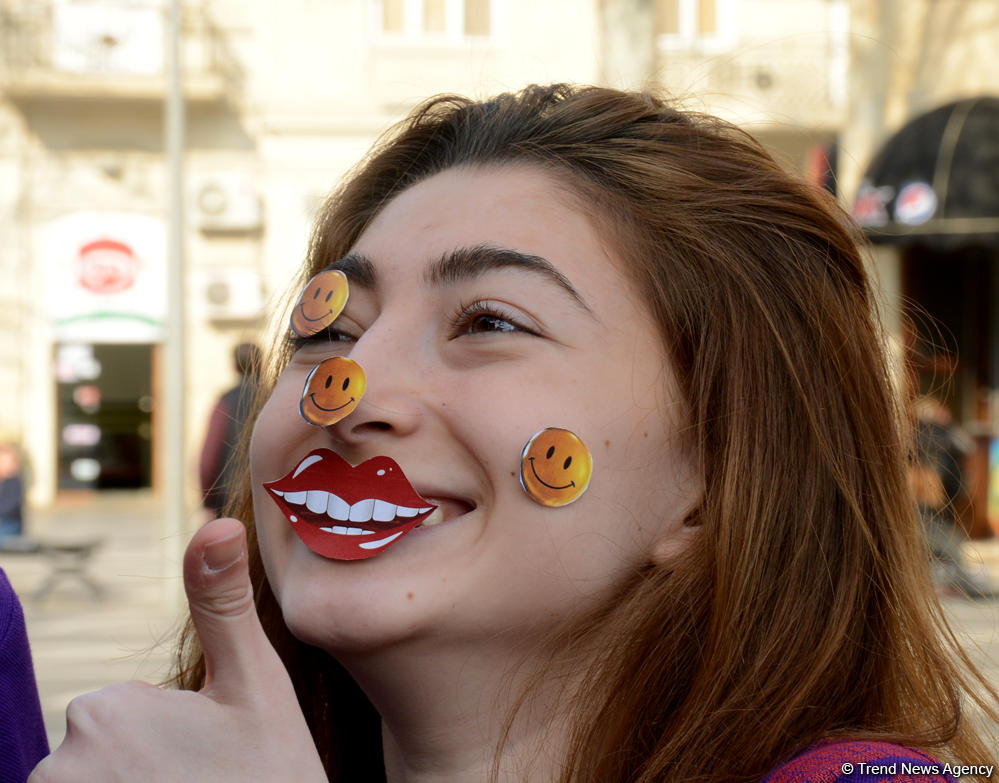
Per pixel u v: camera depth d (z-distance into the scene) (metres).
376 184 1.35
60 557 7.82
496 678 0.99
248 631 0.88
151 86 12.94
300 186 13.04
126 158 13.38
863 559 1.11
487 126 1.19
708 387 1.08
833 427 1.13
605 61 5.99
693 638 1.04
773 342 1.12
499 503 0.98
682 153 1.17
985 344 9.65
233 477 1.46
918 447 1.65
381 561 0.98
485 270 1.04
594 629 1.00
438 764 1.01
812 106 10.51
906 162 9.05
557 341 1.03
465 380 1.01
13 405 13.31
